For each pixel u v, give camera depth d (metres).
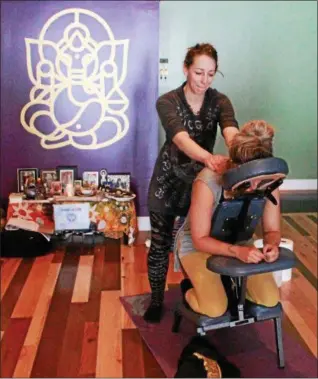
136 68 3.60
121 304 2.83
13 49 3.50
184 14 4.64
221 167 2.03
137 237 3.76
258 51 4.79
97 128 3.68
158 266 2.59
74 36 3.51
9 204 3.58
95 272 3.21
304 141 5.07
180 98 2.37
